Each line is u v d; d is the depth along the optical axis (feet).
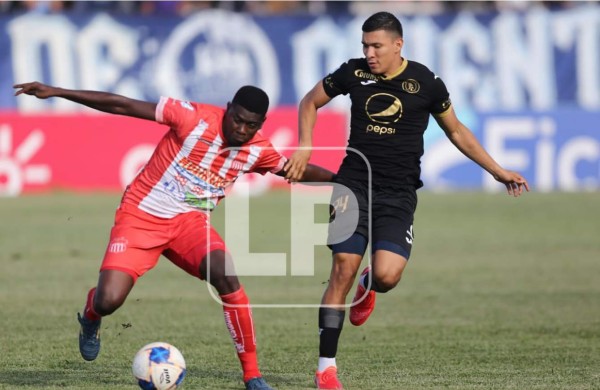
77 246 174.91
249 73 266.77
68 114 251.60
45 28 259.19
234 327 76.54
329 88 84.33
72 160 251.80
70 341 100.07
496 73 276.82
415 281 145.48
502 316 118.42
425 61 274.16
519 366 89.56
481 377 84.12
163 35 263.08
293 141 255.09
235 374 85.40
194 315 117.29
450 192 270.26
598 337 105.40
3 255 164.45
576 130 270.87
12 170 249.14
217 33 264.93
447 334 107.24
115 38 261.24
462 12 275.59
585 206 240.94
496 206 241.76
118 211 79.30
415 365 90.17
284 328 110.73
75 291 132.36
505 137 268.41
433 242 185.88
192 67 264.11
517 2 303.89
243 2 298.35
